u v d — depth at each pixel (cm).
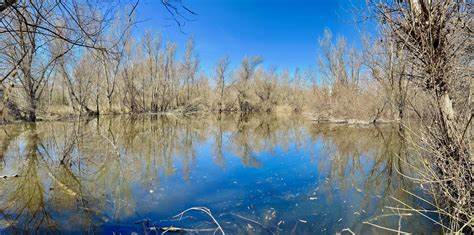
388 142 1354
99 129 1797
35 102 1888
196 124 2492
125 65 3303
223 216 555
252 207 602
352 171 894
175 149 1277
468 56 395
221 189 719
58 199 634
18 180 764
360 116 2122
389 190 700
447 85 387
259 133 1873
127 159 1042
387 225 508
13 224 508
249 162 1022
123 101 3375
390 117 2030
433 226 488
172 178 814
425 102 453
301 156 1125
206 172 882
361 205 609
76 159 1000
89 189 707
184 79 4294
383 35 470
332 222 530
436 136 415
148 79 3878
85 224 512
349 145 1322
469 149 380
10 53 761
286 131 1953
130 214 559
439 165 411
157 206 603
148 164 980
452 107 390
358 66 2122
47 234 474
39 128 1689
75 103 2481
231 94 4553
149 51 3794
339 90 2361
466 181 373
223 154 1170
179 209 588
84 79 2225
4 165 915
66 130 1634
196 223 522
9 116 1720
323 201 635
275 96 4694
